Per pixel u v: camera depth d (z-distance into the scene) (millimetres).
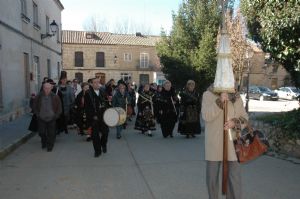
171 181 6945
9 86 15852
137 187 6598
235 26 23453
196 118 12406
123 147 10602
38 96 10172
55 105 10141
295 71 10281
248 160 4844
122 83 13188
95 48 54062
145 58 55812
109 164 8406
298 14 8766
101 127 9516
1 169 7996
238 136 4887
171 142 11523
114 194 6219
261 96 39906
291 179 6953
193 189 6434
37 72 22219
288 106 30188
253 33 11086
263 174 7305
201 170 7758
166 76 21500
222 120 4898
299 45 9312
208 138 4953
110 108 9438
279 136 9258
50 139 10086
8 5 15711
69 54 53438
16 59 17062
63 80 13672
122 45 54844
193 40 20859
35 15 21969
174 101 12586
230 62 4887
